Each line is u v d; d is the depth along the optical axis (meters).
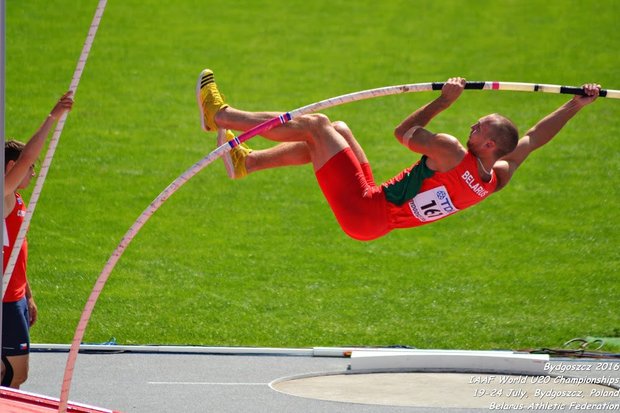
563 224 44.78
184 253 41.84
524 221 45.19
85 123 54.69
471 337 34.75
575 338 34.44
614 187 48.28
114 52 63.78
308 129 21.59
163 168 50.22
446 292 38.72
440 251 42.47
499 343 34.28
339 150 21.48
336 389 28.06
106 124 54.78
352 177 21.41
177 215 45.53
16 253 21.80
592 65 62.44
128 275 39.69
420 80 61.03
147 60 63.03
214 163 51.16
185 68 62.19
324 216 45.84
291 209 46.53
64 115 22.00
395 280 39.78
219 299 37.88
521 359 30.11
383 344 34.22
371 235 21.67
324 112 57.06
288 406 26.16
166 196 20.25
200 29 68.06
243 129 22.19
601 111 57.09
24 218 21.83
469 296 38.34
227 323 35.91
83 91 58.59
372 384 28.72
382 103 58.50
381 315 36.75
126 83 59.97
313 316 36.62
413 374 29.98
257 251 42.25
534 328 35.47
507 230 44.38
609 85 59.53
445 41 66.69
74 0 71.25
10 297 22.97
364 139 53.91
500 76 61.38
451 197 20.95
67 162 50.25
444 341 34.47
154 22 68.69
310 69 62.72
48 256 40.97
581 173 49.78
